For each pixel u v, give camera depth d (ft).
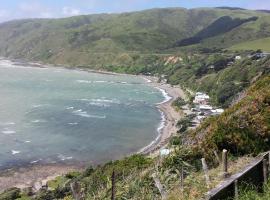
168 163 72.02
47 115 412.77
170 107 497.87
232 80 559.79
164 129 375.45
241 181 44.96
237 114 82.58
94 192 61.98
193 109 472.44
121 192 55.42
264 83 116.47
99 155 286.46
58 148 298.15
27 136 326.44
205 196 40.52
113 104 500.33
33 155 279.69
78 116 415.03
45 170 252.62
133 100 539.29
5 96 528.63
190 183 51.49
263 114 79.05
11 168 253.85
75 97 541.75
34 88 618.85
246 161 53.62
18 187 224.12
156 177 52.70
